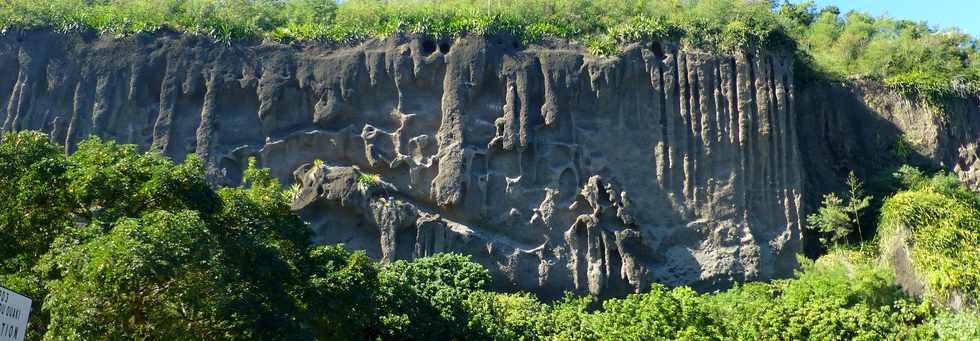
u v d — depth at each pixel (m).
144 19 47.81
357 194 44.06
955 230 40.47
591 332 35.03
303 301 27.89
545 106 46.00
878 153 50.62
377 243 44.09
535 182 45.12
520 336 34.28
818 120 50.91
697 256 44.38
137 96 46.19
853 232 45.69
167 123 45.62
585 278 43.47
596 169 45.47
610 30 47.59
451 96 45.88
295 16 49.62
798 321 36.31
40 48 46.88
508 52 46.91
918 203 41.94
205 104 46.03
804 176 48.38
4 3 48.16
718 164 45.69
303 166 45.28
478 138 45.56
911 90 51.62
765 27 47.75
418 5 49.47
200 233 23.06
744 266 44.09
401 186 45.12
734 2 48.62
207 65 46.66
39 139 26.36
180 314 23.70
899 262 41.19
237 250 24.94
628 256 43.62
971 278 38.66
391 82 46.75
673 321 35.00
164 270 21.92
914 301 39.25
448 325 32.12
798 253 44.59
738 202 45.09
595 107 46.53
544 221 44.38
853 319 36.09
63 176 25.36
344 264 29.86
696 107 46.41
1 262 24.72
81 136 45.38
